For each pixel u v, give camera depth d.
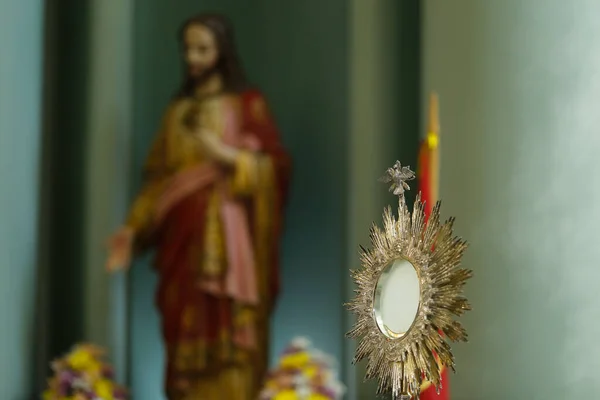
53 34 18.25
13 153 16.81
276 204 17.20
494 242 11.91
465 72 12.84
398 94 16.38
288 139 18.06
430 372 5.25
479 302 11.95
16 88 16.92
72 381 16.47
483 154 12.30
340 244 17.36
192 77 17.61
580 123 10.95
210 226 16.92
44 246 18.03
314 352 15.83
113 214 18.09
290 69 18.23
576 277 10.82
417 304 5.40
